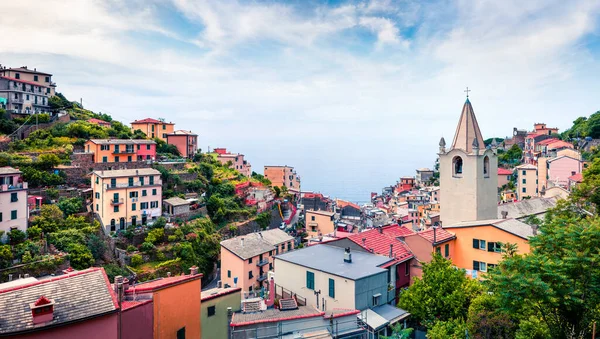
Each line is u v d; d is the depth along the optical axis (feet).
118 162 304.91
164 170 318.65
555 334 81.56
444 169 196.34
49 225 219.00
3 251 183.83
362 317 113.29
